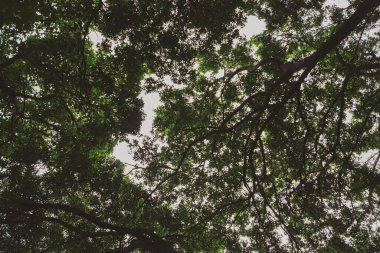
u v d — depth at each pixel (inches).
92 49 555.5
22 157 604.4
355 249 598.2
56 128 632.4
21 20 380.5
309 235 618.8
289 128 639.1
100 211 624.1
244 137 661.9
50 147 641.6
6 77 556.4
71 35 513.3
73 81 517.0
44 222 615.8
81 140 620.7
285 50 677.9
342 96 495.8
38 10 448.5
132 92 551.8
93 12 461.1
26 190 597.6
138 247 565.6
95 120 593.9
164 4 470.0
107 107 558.3
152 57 478.3
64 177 600.7
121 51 485.7
